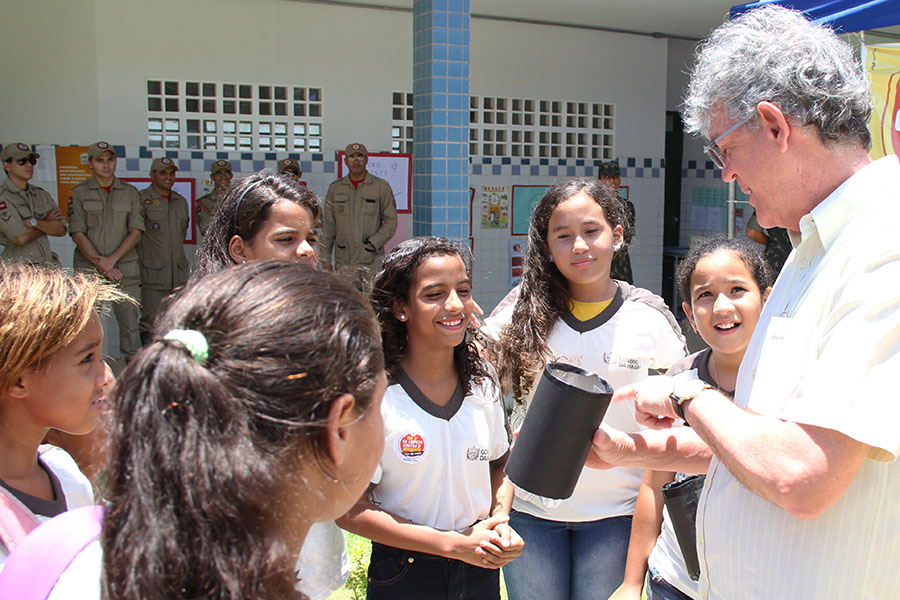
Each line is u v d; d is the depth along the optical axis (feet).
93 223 21.85
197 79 24.25
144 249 23.21
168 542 2.60
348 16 25.84
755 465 4.56
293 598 2.91
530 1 25.18
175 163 24.41
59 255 23.77
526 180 29.17
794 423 4.51
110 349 24.06
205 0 23.99
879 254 4.49
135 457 2.74
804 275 5.11
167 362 2.84
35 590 3.20
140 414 2.79
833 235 4.83
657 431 6.27
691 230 34.37
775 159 4.91
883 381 4.28
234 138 25.13
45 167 22.99
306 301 3.03
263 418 2.80
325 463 3.02
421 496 7.19
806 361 4.89
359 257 24.70
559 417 5.53
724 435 4.77
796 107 4.76
